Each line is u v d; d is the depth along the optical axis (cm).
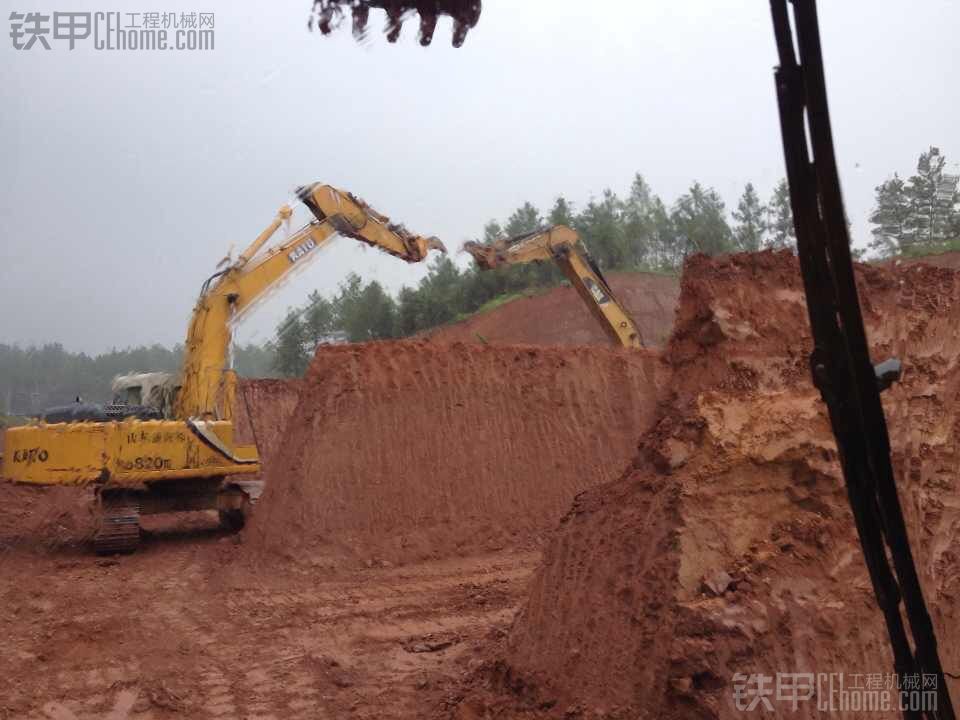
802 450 570
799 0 189
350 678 791
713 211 4353
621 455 1650
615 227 5069
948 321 733
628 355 1795
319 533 1345
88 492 2219
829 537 547
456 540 1409
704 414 562
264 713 719
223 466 1546
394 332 5356
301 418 1475
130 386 1825
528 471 1562
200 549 1458
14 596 1120
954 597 613
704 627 488
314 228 1722
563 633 591
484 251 2112
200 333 1619
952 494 661
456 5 202
